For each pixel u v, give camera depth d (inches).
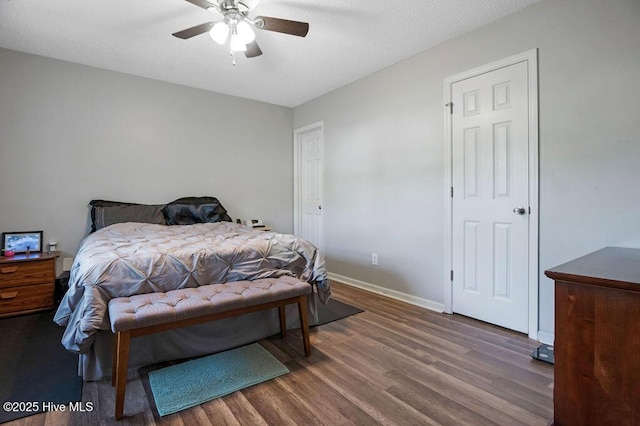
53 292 116.6
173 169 155.7
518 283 95.6
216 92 167.3
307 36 109.3
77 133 132.5
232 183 174.1
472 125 105.8
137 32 107.0
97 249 86.0
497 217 100.0
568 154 85.6
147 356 76.8
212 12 86.8
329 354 83.7
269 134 186.5
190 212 148.0
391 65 132.3
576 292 50.2
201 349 83.0
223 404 63.2
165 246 91.3
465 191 108.2
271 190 188.2
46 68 126.0
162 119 152.1
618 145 77.8
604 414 48.0
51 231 127.8
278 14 96.4
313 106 178.1
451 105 111.5
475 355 82.6
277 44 115.1
